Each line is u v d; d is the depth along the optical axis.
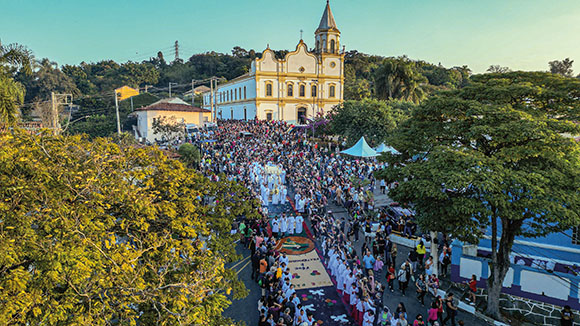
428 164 12.91
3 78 18.14
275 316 12.64
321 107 70.19
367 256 16.89
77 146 9.42
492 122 12.48
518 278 15.51
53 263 6.18
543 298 15.07
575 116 12.86
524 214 12.22
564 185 11.71
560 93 12.94
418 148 15.11
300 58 68.38
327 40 70.75
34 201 7.36
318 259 18.92
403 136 15.66
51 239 6.75
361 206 24.28
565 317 12.99
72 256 6.49
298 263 18.44
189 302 8.20
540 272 15.08
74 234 7.03
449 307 13.35
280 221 21.86
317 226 21.31
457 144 13.91
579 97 13.22
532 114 12.98
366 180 28.55
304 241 21.17
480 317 14.27
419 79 56.75
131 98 74.88
